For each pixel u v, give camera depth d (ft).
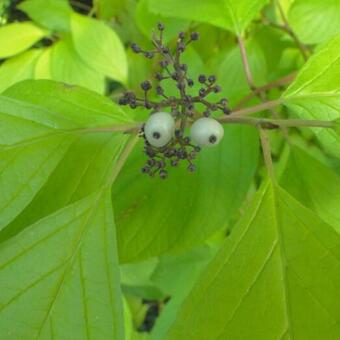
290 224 0.34
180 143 0.37
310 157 0.49
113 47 0.66
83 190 0.38
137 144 0.46
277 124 0.37
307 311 0.31
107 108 0.38
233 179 0.46
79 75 0.66
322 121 0.36
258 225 0.34
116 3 0.76
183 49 0.38
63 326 0.31
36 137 0.35
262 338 0.31
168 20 0.60
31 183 0.34
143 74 0.71
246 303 0.32
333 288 0.32
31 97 0.39
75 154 0.37
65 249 0.33
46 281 0.32
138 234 0.45
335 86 0.39
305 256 0.33
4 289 0.31
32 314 0.31
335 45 0.39
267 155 0.37
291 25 0.59
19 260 0.32
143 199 0.45
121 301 0.32
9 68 0.68
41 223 0.33
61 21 0.68
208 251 0.66
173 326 0.31
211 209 0.45
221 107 0.38
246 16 0.51
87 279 0.32
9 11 0.80
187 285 0.67
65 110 0.38
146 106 0.37
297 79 0.39
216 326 0.31
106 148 0.38
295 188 0.49
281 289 0.32
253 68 0.62
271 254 0.33
